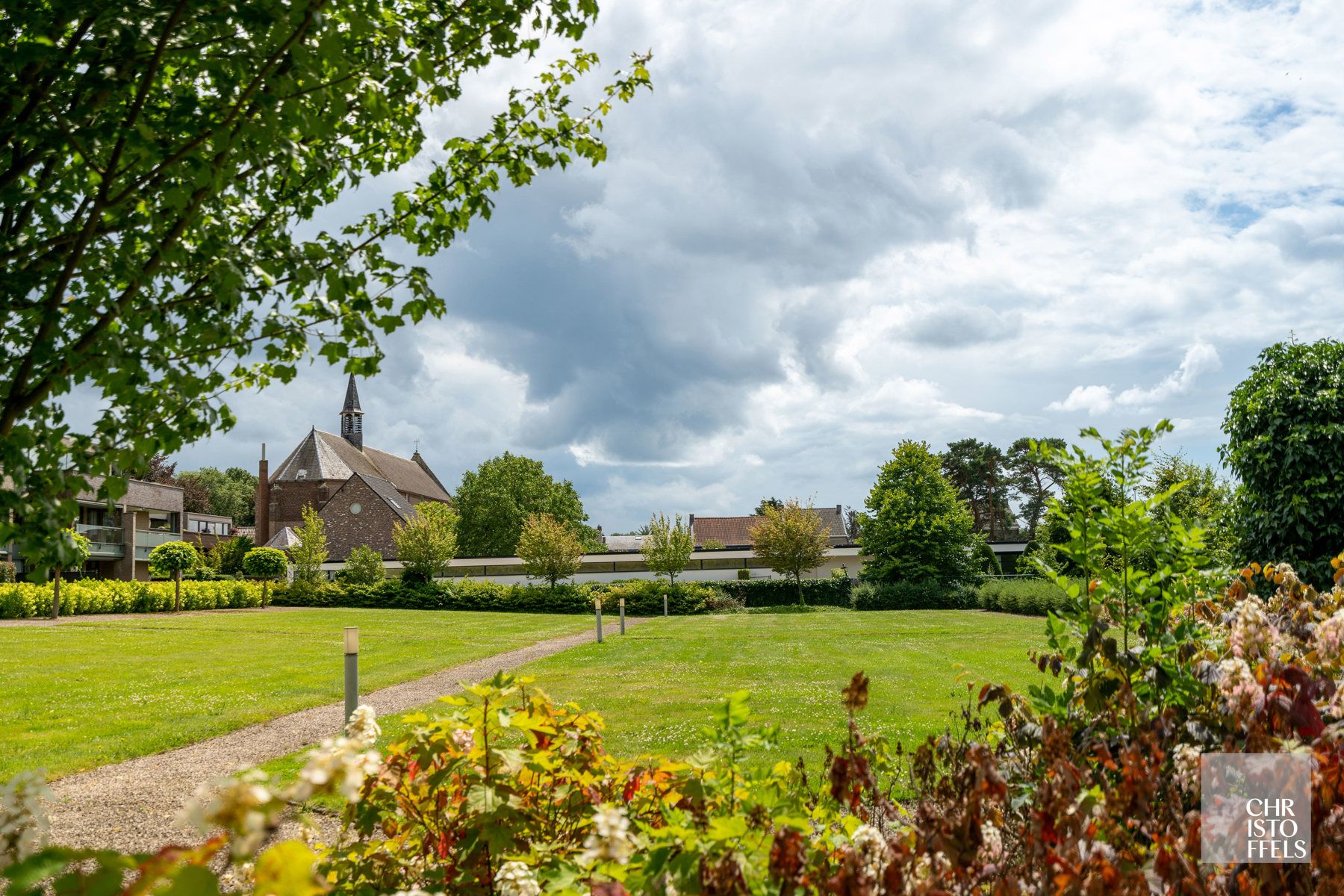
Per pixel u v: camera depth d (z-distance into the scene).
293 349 3.01
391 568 45.84
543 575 38.72
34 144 2.58
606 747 7.04
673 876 1.58
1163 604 2.82
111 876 0.86
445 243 3.94
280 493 58.56
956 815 1.78
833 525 64.75
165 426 2.93
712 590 37.16
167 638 19.38
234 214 3.32
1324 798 1.75
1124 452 3.01
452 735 2.13
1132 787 1.73
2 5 2.29
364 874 2.04
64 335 2.90
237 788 0.99
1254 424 9.84
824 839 1.88
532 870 1.83
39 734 8.05
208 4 2.37
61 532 2.60
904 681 10.74
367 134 3.77
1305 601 3.16
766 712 8.51
